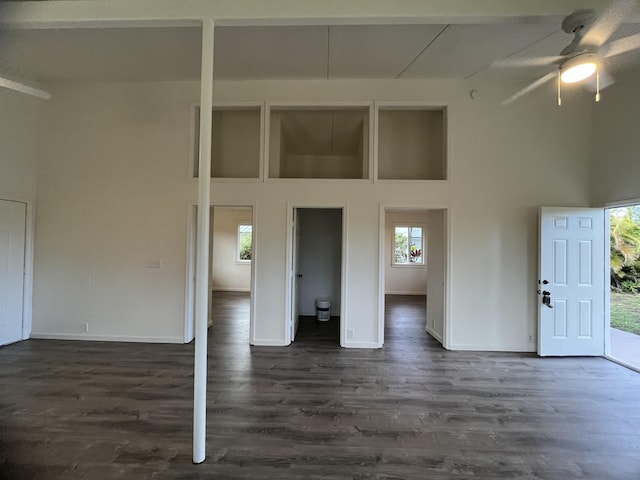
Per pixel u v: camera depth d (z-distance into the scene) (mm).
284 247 4453
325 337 4844
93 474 1925
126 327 4508
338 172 6266
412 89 4395
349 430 2410
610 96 3967
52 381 3188
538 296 4199
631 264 5293
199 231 2213
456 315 4320
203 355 2119
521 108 4336
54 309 4562
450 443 2270
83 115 4578
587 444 2279
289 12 2311
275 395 2947
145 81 4520
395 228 9453
